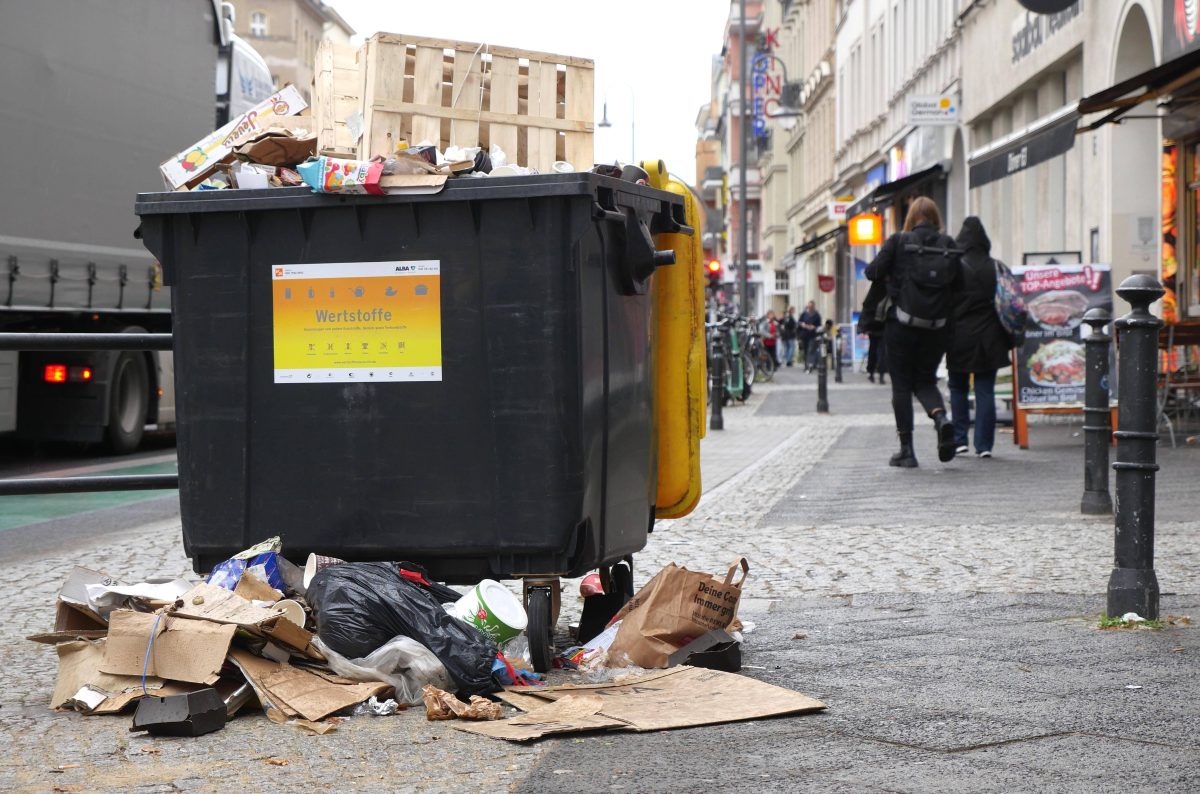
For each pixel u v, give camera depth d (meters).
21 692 5.35
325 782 4.14
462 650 5.04
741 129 52.03
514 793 4.00
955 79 34.19
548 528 5.32
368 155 5.91
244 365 5.52
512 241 5.30
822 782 4.04
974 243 14.43
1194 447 14.44
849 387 32.81
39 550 10.01
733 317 27.83
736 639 5.56
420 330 5.38
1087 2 22.33
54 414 16.64
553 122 6.12
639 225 5.61
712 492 12.33
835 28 58.25
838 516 10.38
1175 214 19.59
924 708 4.86
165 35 17.72
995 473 13.01
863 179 50.88
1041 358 15.59
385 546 5.45
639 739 4.53
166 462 16.50
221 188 5.63
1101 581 7.31
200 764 4.34
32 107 14.91
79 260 15.87
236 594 5.12
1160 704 4.84
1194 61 13.86
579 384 5.31
